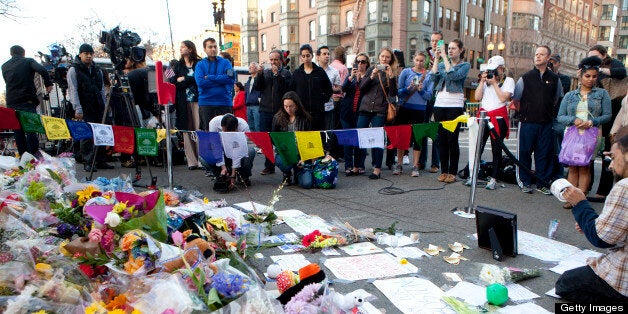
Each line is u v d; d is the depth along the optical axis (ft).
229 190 16.49
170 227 8.59
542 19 125.90
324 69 21.66
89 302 5.46
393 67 18.70
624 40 205.67
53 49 27.61
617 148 6.98
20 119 12.98
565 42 140.05
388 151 22.12
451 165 18.38
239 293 5.67
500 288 7.56
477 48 109.09
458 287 8.29
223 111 19.83
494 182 17.15
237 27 155.94
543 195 16.06
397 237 11.16
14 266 5.65
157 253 6.59
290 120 17.87
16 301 5.03
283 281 7.00
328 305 6.09
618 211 6.62
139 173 17.76
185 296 5.28
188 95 21.07
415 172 19.72
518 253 10.12
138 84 20.89
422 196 15.88
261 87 20.86
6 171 13.53
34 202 9.40
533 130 16.14
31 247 6.32
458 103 17.79
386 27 90.17
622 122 14.71
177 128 21.35
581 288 7.44
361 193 16.38
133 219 7.45
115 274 6.24
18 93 19.61
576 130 14.84
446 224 12.47
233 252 7.73
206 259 6.97
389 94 18.47
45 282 5.51
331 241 10.39
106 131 14.01
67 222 8.51
